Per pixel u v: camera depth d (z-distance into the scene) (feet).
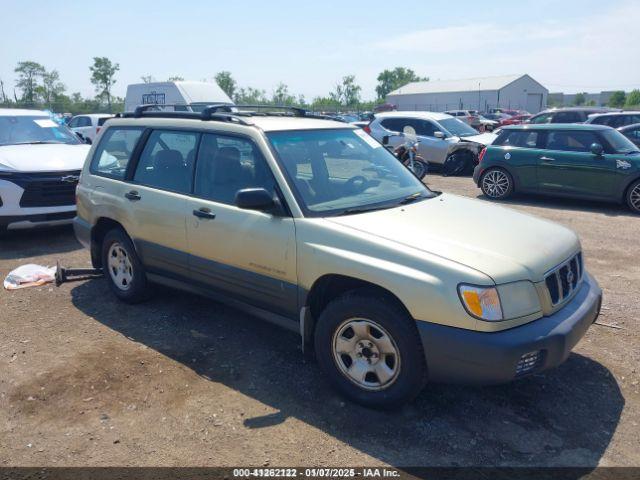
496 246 11.16
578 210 34.37
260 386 12.69
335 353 11.94
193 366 13.64
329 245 11.69
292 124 14.62
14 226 24.62
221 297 14.55
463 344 10.09
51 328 15.93
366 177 14.44
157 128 16.34
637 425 11.19
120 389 12.56
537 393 12.40
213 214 13.91
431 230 11.69
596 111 59.57
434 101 262.47
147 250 16.17
